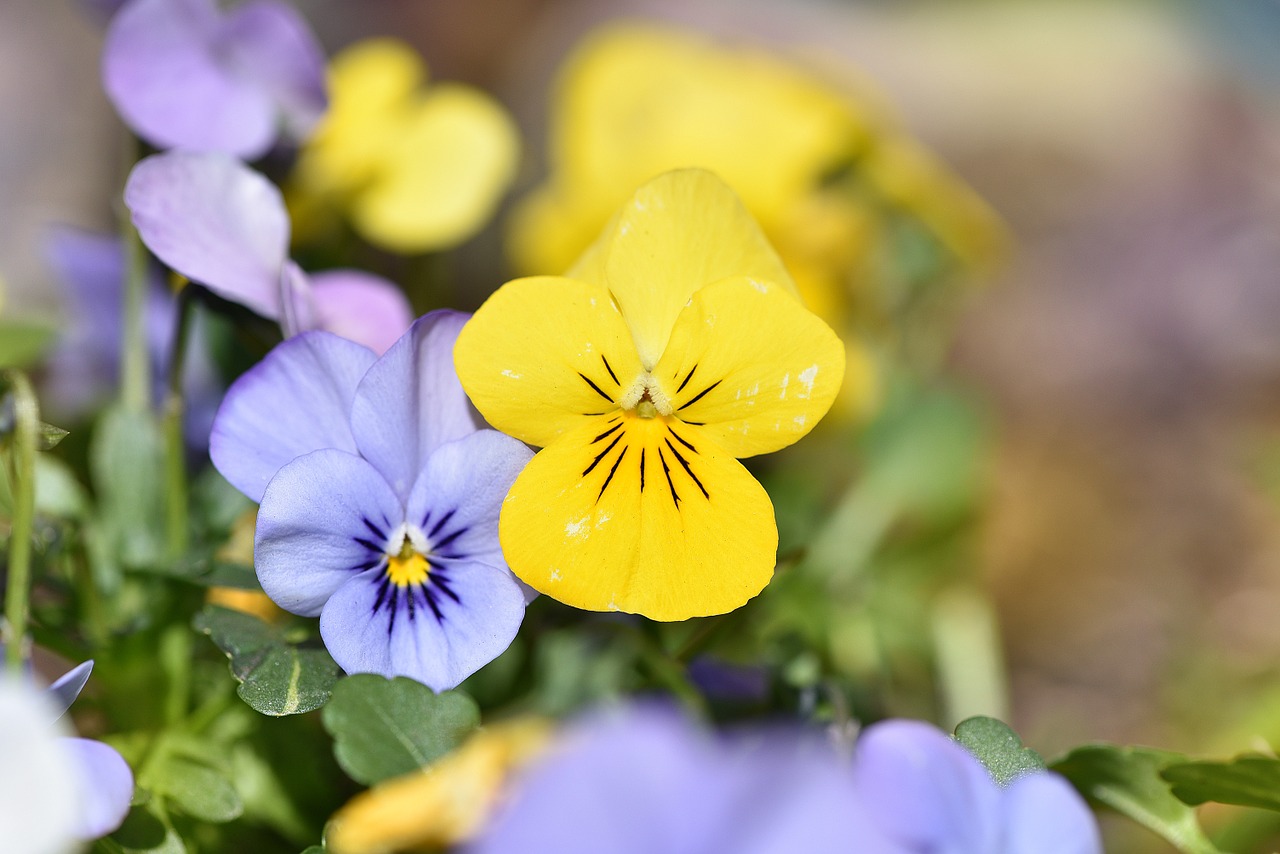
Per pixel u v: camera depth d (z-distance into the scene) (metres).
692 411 0.25
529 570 0.24
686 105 0.37
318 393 0.25
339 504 0.25
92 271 0.34
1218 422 0.63
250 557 0.29
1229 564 0.55
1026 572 0.55
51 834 0.22
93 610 0.28
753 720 0.29
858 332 0.42
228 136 0.30
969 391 0.48
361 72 0.35
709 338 0.25
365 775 0.24
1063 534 0.56
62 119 0.68
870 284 0.43
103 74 0.29
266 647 0.25
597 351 0.25
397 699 0.24
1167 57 0.89
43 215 0.63
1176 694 0.47
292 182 0.34
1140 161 0.81
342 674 0.25
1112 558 0.55
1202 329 0.69
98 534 0.29
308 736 0.28
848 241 0.38
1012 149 0.82
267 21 0.29
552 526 0.24
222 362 0.34
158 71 0.30
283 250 0.27
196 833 0.28
